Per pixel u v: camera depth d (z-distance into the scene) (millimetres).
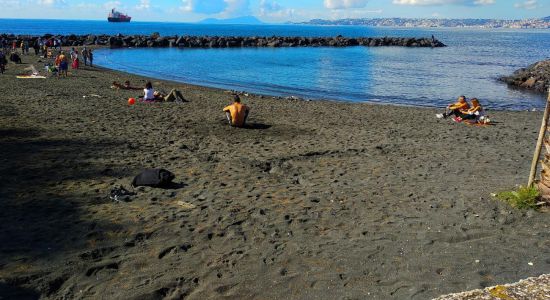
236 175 9664
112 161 10352
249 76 38844
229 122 15516
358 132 15289
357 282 5258
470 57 67875
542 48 99375
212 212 7391
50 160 10172
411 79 38250
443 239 6523
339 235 6617
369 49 87438
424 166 10914
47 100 18672
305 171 10211
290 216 7312
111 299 4801
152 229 6645
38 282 5082
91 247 5992
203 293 4977
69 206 7469
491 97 29234
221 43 85000
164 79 35031
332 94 29000
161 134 13625
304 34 170875
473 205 7961
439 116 18844
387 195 8539
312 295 4965
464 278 5359
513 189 8867
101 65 44531
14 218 6879
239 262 5719
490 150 13008
